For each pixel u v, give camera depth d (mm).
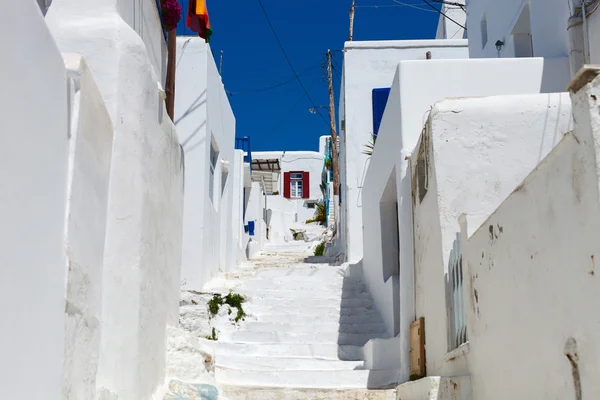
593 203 3275
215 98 12883
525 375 4242
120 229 5719
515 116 6730
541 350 3977
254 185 22781
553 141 6680
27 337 3428
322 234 24609
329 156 28875
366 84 16125
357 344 9844
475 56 13719
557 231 3746
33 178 3590
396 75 8859
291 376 8289
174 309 7629
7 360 3152
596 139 3268
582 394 3428
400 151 8461
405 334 8047
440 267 6523
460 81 8547
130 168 5875
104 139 5430
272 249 23406
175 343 7074
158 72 7895
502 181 6617
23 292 3389
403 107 8500
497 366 4820
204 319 9906
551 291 3836
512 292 4512
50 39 3893
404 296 8195
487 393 5051
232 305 10547
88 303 4754
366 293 11672
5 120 3174
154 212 6438
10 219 3232
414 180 7996
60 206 4129
